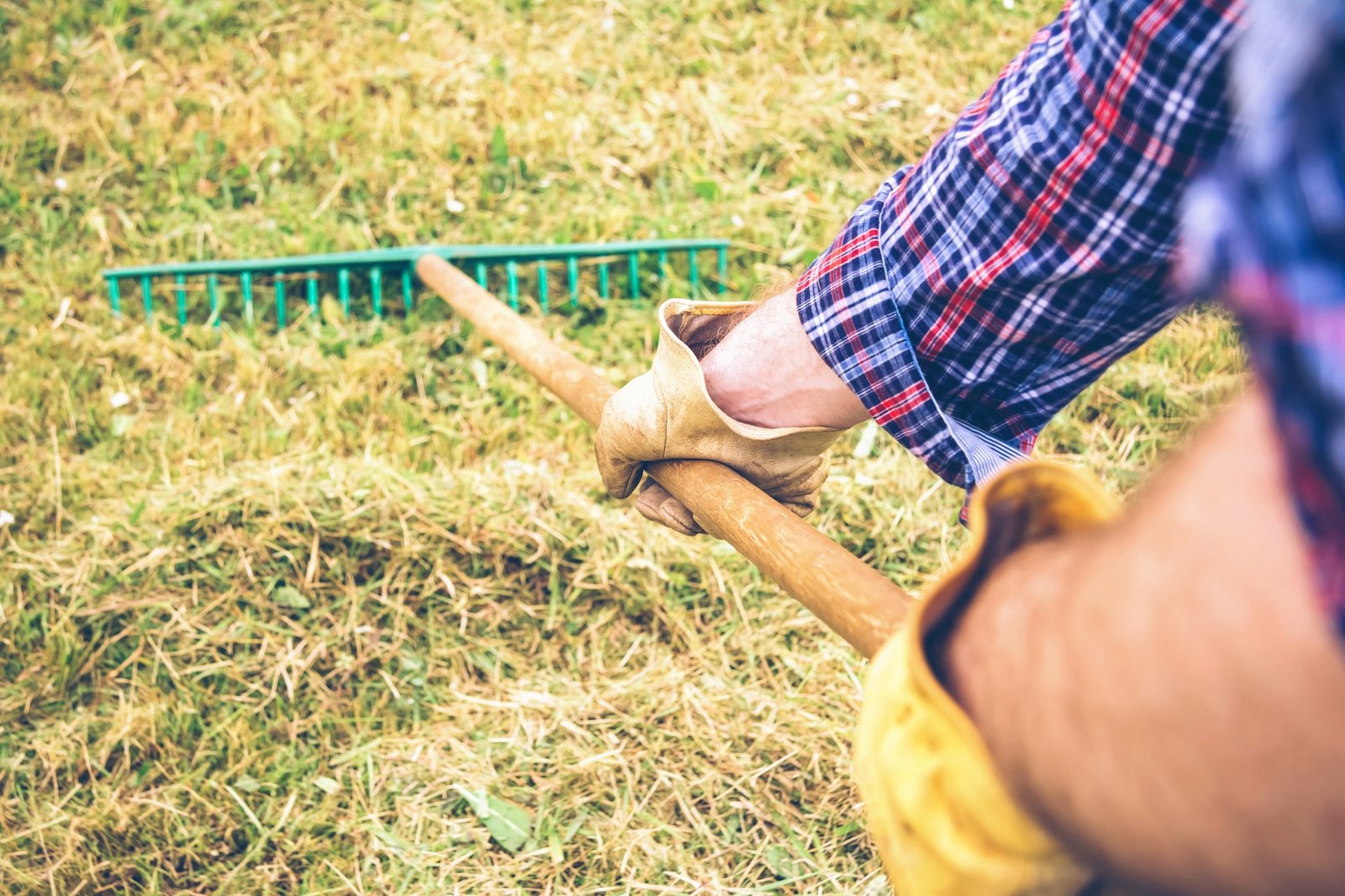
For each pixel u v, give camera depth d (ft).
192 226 10.66
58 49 12.01
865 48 12.86
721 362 4.07
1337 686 1.26
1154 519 1.50
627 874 6.04
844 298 3.66
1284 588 1.30
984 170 3.28
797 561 3.43
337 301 10.37
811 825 6.31
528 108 11.90
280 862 6.14
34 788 6.49
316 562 7.46
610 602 7.63
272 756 6.68
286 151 11.35
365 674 7.17
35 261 10.25
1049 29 3.33
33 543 7.70
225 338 9.57
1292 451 1.26
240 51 12.33
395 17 12.84
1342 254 1.14
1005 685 1.76
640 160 11.59
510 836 6.23
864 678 7.16
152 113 11.51
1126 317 3.30
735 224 10.89
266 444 8.63
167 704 6.79
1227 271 1.26
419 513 7.74
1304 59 1.17
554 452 8.79
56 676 6.93
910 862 2.16
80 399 9.02
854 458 8.72
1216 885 1.47
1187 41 2.75
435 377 9.50
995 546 2.19
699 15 13.05
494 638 7.44
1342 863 1.35
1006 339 3.42
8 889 6.00
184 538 7.53
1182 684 1.39
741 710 6.95
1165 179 2.93
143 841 6.22
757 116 11.93
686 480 4.16
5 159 11.00
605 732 6.81
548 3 13.19
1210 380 9.29
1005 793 1.90
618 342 9.85
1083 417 9.11
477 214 10.94
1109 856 1.59
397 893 5.97
